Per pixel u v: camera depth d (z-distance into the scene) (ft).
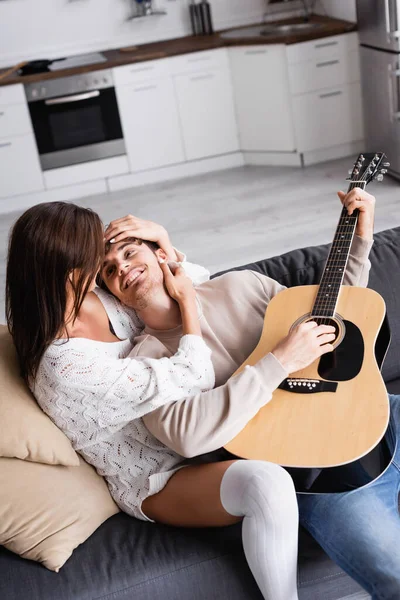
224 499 5.08
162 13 19.04
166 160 18.86
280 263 7.23
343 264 6.37
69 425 5.39
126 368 5.19
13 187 18.17
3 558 5.18
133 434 5.47
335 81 17.58
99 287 6.04
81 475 5.49
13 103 17.40
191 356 5.39
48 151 18.06
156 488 5.44
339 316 6.05
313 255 7.29
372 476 5.40
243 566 5.16
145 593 5.01
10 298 5.12
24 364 5.23
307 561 5.33
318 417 5.35
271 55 17.43
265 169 18.66
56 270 4.97
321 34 17.02
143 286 5.79
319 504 5.24
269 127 18.39
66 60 18.75
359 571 4.92
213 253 14.28
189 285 5.79
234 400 5.19
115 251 5.89
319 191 16.48
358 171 6.89
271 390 5.34
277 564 4.87
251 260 13.67
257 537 4.86
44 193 18.45
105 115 18.03
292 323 6.08
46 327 5.07
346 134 18.19
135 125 18.31
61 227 4.98
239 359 6.19
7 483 5.05
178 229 15.72
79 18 19.15
